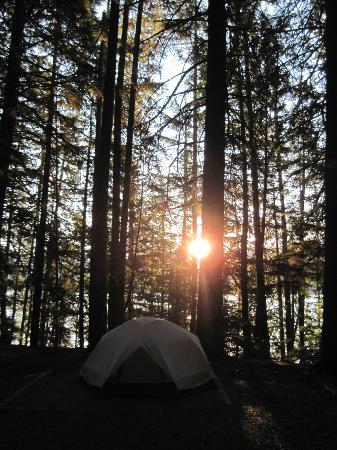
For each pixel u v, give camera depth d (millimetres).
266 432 5855
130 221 18906
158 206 12609
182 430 5977
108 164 13016
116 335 8273
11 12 12078
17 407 7008
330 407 6891
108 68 13055
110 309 15383
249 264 18531
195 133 12945
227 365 9844
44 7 11570
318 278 13406
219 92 10320
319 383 8234
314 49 10555
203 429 6000
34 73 12086
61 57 13148
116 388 7582
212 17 10461
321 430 5914
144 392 7551
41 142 12977
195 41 11477
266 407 6930
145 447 5398
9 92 11156
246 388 8055
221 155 10227
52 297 17969
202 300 10188
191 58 11672
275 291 17812
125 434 5852
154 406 7117
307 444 5449
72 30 12289
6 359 11031
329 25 9227
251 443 5480
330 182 8961
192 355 8031
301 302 19953
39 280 15805
